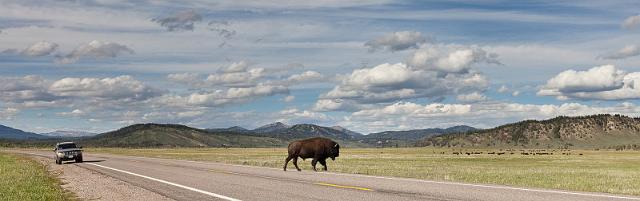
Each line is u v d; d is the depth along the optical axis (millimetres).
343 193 16859
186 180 23797
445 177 24266
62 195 18031
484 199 14617
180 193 18078
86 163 45938
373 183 20234
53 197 17281
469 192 16391
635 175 31281
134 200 16406
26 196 17281
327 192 17266
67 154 46625
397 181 21172
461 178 24578
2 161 49094
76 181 24734
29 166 38562
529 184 21516
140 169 34219
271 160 55656
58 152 46719
